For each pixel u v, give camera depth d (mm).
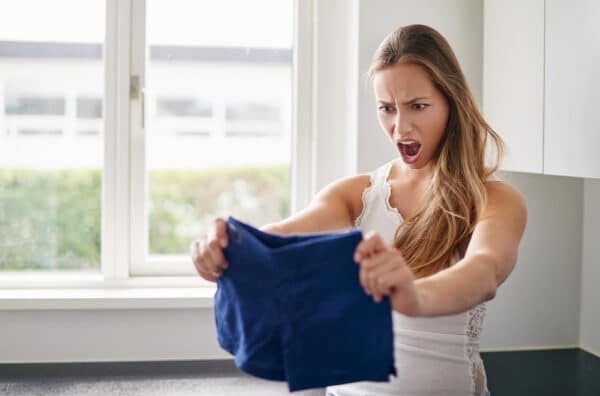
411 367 1100
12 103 2260
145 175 2279
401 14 2025
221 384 1845
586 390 1722
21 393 1757
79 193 2291
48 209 2289
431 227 1120
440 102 1108
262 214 2332
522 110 1779
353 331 799
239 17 2291
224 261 851
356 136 2027
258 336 829
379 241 768
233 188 2322
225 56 2295
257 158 2316
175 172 2303
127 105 2242
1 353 2104
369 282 762
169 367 2029
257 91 2307
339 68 2195
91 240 2305
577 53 1520
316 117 2203
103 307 2080
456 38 2057
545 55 1658
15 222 2281
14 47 2254
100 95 2281
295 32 2277
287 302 815
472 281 888
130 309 2121
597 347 2084
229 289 862
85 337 2117
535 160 1711
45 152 2277
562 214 2125
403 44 1094
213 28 2285
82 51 2270
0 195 2273
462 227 1105
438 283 859
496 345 2131
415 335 1104
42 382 1860
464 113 1123
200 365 2053
